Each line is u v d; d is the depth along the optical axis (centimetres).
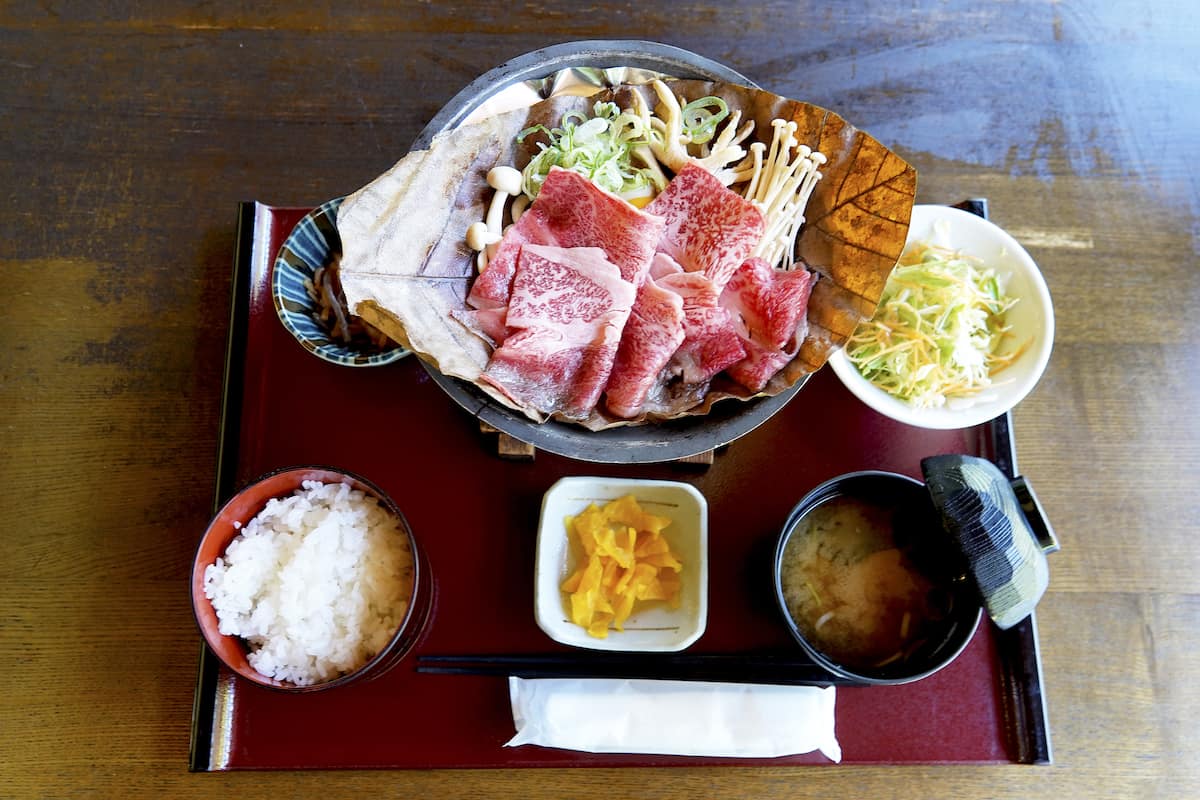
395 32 57
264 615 44
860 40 58
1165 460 53
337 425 50
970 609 44
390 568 46
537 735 45
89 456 51
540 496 49
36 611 49
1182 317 55
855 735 47
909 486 46
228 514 44
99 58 56
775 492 50
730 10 58
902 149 57
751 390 45
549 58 45
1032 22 59
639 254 44
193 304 53
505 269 45
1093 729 49
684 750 45
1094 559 51
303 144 55
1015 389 47
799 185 47
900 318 50
